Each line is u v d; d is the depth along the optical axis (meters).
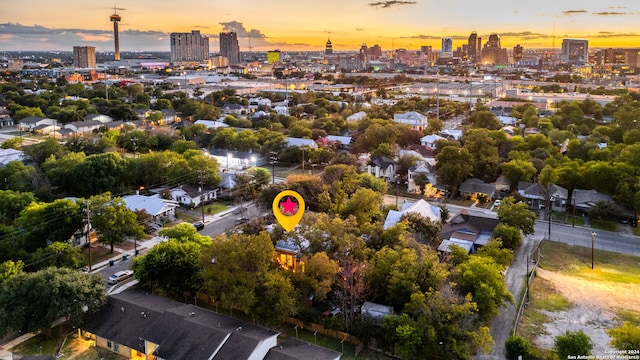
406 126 170.12
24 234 78.38
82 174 110.69
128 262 79.19
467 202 112.69
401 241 70.00
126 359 54.78
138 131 160.88
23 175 109.38
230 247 61.31
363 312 59.94
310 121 198.12
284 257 73.31
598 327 61.19
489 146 131.38
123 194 110.00
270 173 128.12
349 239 69.75
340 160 128.50
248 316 62.53
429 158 139.38
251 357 50.03
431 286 59.41
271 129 181.00
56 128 186.12
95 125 191.75
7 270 61.69
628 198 98.81
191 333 53.81
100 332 56.47
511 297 62.03
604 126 167.00
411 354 51.84
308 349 53.12
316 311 61.91
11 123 199.00
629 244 88.31
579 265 79.56
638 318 63.41
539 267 78.44
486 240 84.38
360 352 56.22
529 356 53.44
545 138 139.88
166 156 119.94
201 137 162.62
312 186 101.38
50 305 55.06
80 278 58.97
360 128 176.50
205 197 110.12
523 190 111.62
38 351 55.22
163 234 76.62
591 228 96.19
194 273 65.81
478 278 61.34
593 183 107.25
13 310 54.34
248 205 108.50
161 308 59.53
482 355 54.75
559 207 106.81
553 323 62.12
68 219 79.38
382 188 107.88
